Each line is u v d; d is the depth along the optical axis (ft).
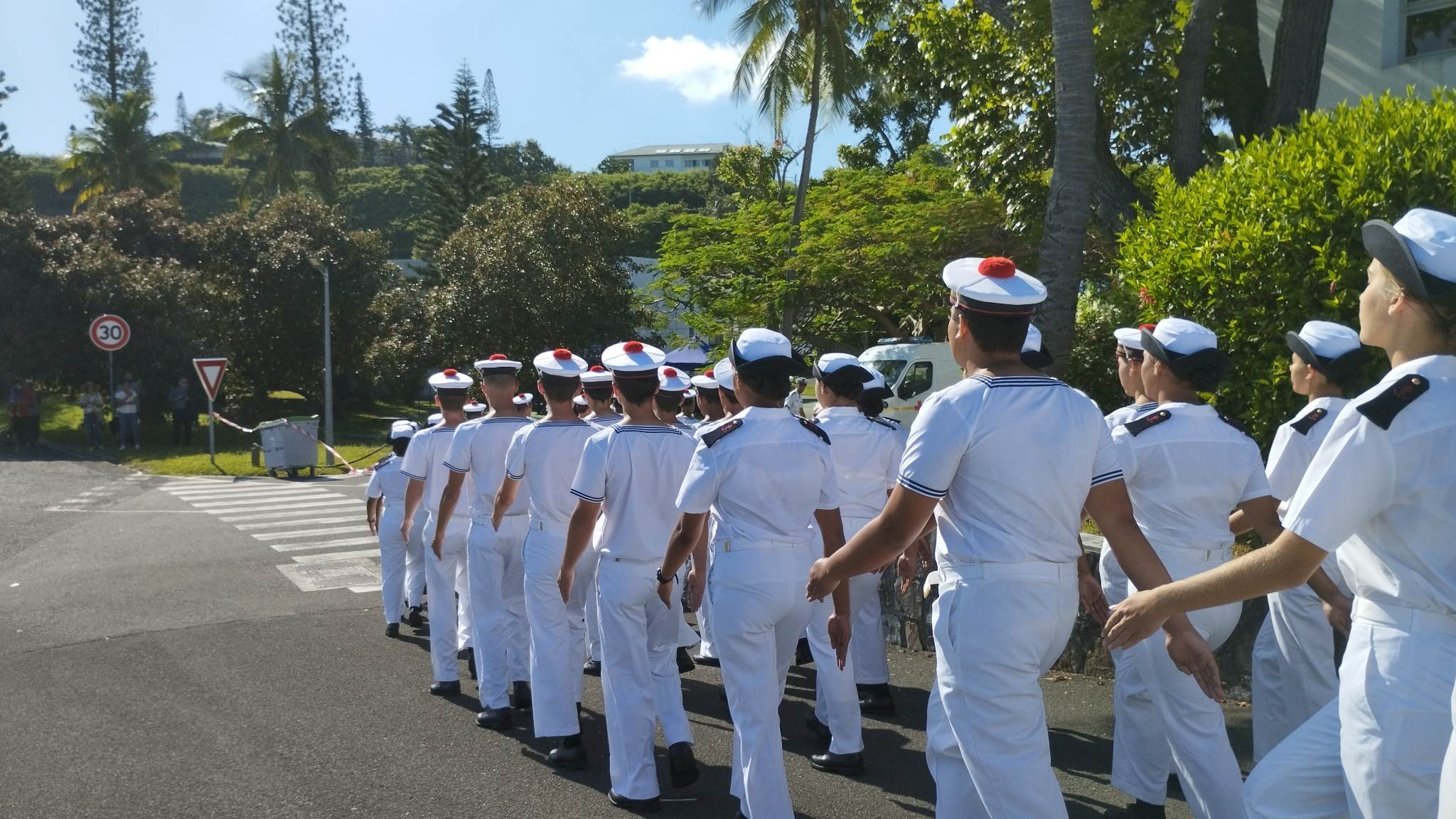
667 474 16.61
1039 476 10.29
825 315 74.79
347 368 131.64
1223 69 43.42
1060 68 33.81
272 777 17.79
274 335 125.18
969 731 10.39
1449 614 7.85
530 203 130.41
